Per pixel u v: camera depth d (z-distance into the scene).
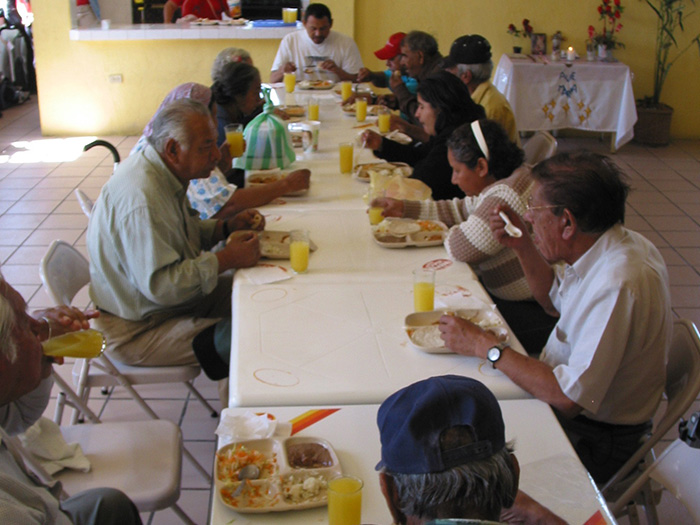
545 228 1.69
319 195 2.88
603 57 6.31
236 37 6.33
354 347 1.74
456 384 0.94
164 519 2.18
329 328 1.82
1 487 1.07
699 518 1.48
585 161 1.67
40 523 1.10
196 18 6.59
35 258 4.08
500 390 1.60
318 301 1.97
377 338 1.78
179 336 2.21
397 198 2.65
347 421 1.48
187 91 3.24
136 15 7.44
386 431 0.95
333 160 3.37
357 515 1.15
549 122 6.28
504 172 2.36
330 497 1.16
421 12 6.57
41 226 4.53
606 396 1.71
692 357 1.73
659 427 1.71
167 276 2.11
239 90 3.36
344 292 2.03
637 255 1.65
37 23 6.26
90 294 2.25
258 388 1.57
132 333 2.22
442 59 4.17
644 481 1.67
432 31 6.63
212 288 2.17
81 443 1.82
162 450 1.80
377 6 6.54
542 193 1.68
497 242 2.16
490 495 0.89
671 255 4.24
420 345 1.74
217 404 2.79
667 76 6.66
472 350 1.67
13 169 5.63
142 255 2.12
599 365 1.57
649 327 1.64
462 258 2.24
